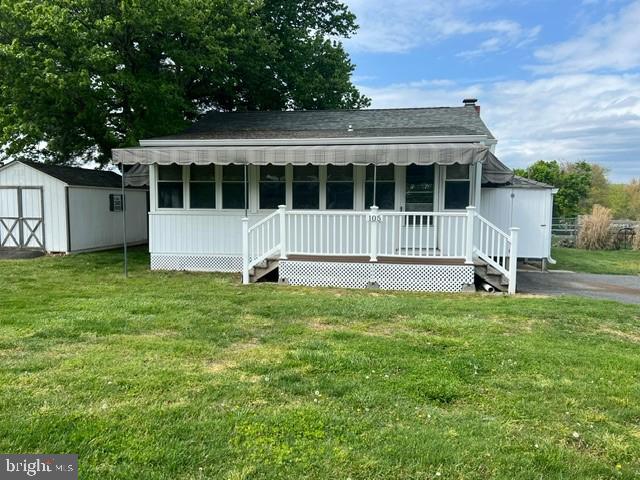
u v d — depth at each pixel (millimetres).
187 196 13070
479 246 11578
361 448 3537
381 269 10672
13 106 15375
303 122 15547
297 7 23031
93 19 14867
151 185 13148
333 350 5852
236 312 7930
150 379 4766
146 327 6855
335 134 12820
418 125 14203
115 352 5637
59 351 5668
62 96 14609
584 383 4895
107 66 14547
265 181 12672
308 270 10945
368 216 10828
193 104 20906
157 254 13305
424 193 11922
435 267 10438
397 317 7742
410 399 4449
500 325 7242
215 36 17172
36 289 10094
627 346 6309
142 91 15734
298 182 12516
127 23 14922
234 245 12922
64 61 14242
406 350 5887
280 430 3783
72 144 18797
